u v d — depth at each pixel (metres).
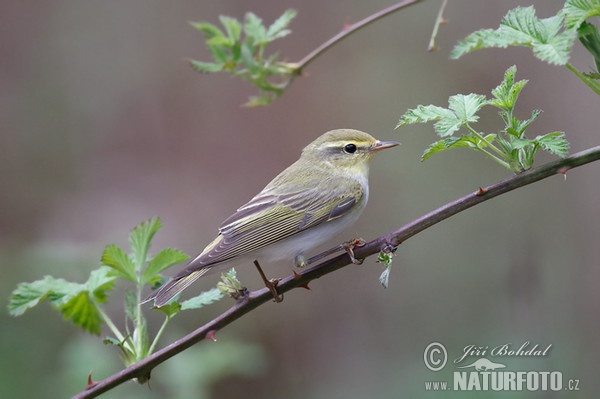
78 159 16.77
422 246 14.10
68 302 6.88
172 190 16.36
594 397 11.15
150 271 6.57
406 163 14.74
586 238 13.34
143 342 6.19
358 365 14.30
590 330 12.56
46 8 17.70
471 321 13.38
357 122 15.73
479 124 14.66
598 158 5.22
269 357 14.73
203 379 10.21
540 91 14.54
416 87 15.49
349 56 16.25
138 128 16.98
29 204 16.16
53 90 17.20
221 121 16.81
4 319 12.08
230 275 6.16
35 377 11.71
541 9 14.66
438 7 15.75
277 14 16.98
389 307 14.35
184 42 17.44
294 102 16.31
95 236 15.65
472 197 5.54
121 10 17.64
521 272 13.47
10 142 16.73
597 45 5.14
